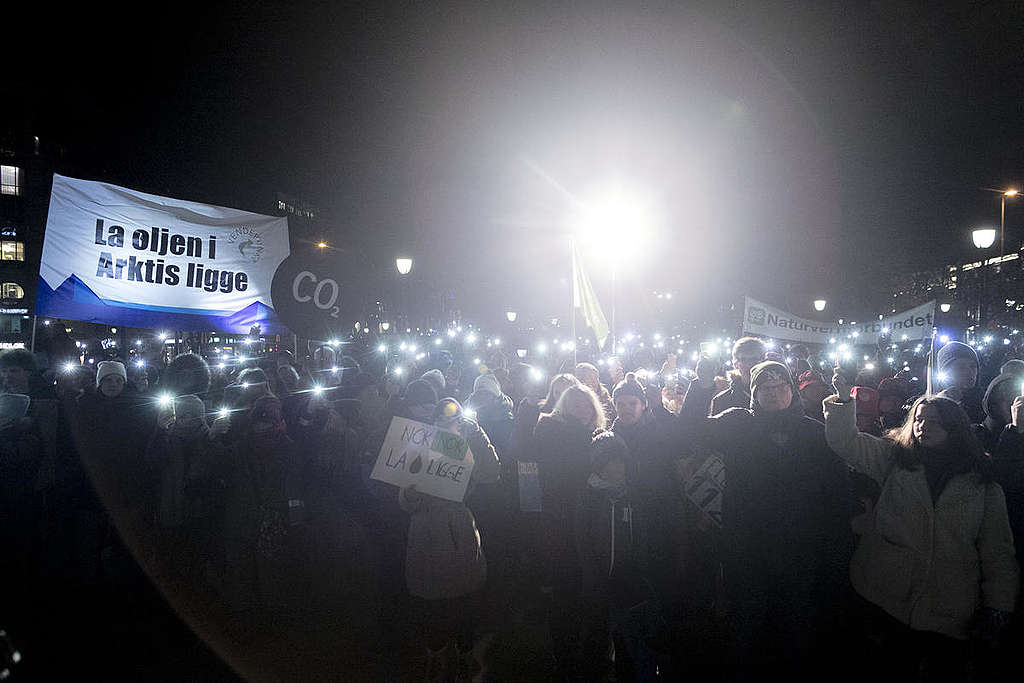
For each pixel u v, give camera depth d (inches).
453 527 186.7
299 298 241.8
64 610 232.8
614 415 253.9
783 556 165.3
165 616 229.1
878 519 159.9
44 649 206.1
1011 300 1617.9
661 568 189.5
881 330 473.4
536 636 223.3
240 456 224.1
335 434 260.8
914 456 155.3
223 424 229.0
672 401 327.6
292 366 340.5
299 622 227.1
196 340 682.8
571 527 196.5
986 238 695.7
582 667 193.6
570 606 195.3
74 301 220.4
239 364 407.8
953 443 152.6
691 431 198.7
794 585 164.6
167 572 243.8
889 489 158.7
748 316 478.0
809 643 164.6
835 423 166.6
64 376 256.4
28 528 236.4
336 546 255.4
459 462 182.7
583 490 196.4
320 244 424.8
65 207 219.3
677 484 194.1
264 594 223.6
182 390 245.8
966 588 149.6
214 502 223.6
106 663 198.4
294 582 231.0
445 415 190.9
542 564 207.5
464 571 186.1
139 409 252.2
